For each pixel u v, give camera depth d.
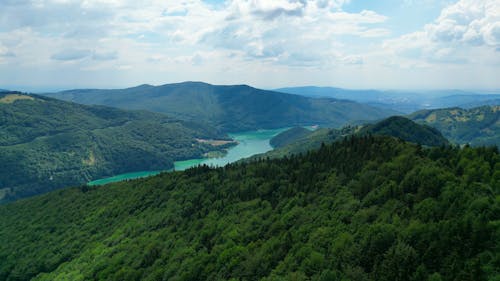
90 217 195.50
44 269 157.25
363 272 69.56
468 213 73.00
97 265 130.50
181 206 165.00
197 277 102.25
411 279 62.84
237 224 125.25
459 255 64.69
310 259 80.12
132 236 152.25
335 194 118.44
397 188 98.19
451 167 106.81
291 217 112.56
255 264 91.81
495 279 56.19
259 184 160.12
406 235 74.06
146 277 113.44
